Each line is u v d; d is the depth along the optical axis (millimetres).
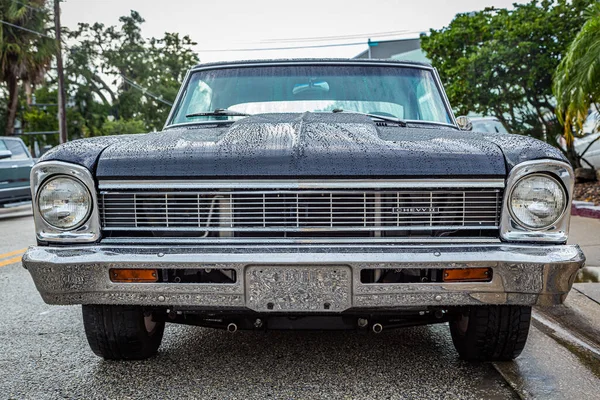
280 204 2504
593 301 4238
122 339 3037
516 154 2521
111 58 42031
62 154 2596
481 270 2494
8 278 5660
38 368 3160
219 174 2490
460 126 3840
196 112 3824
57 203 2574
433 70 3965
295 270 2469
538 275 2438
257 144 2592
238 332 3768
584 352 3334
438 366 3105
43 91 37938
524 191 2486
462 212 2520
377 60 3951
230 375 3004
